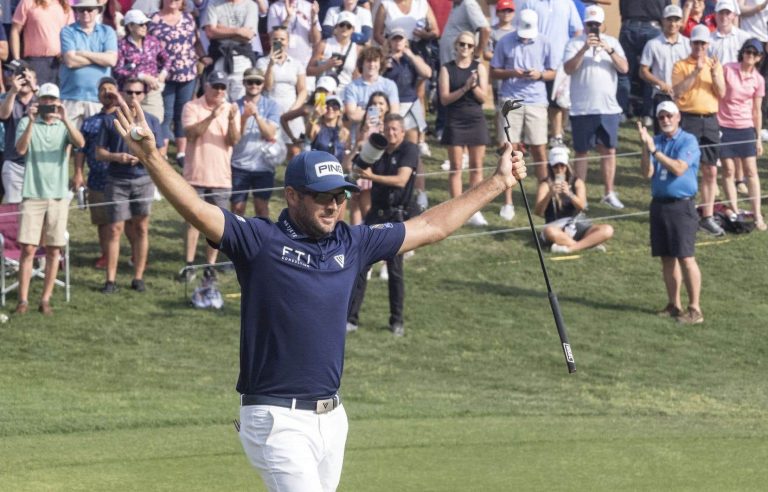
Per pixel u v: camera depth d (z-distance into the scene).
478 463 29.08
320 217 18.00
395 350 43.44
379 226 18.95
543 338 44.91
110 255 46.25
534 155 54.47
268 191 49.03
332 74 54.81
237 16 55.47
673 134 45.78
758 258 52.44
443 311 46.97
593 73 54.50
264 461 17.89
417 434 32.41
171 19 54.53
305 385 17.92
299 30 57.44
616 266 51.41
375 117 46.19
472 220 54.41
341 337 18.25
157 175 17.30
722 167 54.94
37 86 52.12
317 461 18.11
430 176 58.22
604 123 54.91
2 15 55.28
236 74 54.59
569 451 30.52
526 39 53.94
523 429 33.31
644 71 57.09
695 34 53.00
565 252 52.09
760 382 41.31
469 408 36.62
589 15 53.78
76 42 51.41
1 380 38.44
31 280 47.34
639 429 33.69
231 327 44.91
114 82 45.75
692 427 34.22
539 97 53.81
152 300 46.50
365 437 31.86
